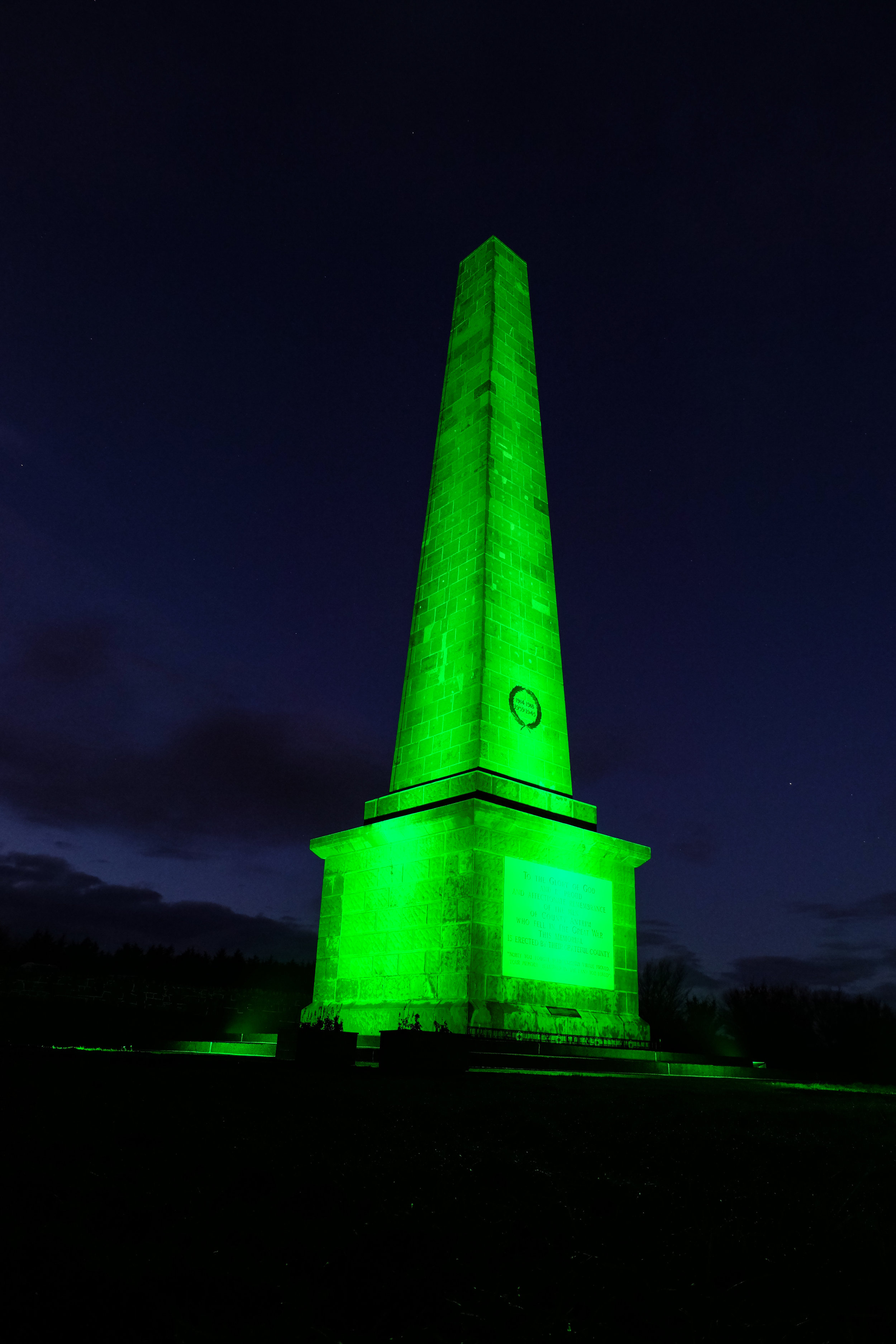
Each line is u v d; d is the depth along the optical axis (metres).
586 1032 20.12
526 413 26.34
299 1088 9.56
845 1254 4.54
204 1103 7.75
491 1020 18.81
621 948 22.02
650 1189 5.61
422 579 25.34
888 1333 3.64
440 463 26.33
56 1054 13.09
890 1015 40.44
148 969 40.84
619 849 22.31
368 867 22.44
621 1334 3.46
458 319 28.12
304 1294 3.57
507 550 24.08
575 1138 7.14
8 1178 4.77
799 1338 3.53
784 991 43.81
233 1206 4.57
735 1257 4.38
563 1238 4.50
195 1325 3.17
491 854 20.16
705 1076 19.83
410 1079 11.92
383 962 21.22
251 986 38.69
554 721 23.58
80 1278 3.47
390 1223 4.50
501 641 23.06
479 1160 6.04
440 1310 3.53
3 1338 2.94
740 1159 6.72
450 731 22.78
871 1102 12.48
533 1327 3.45
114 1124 6.41
